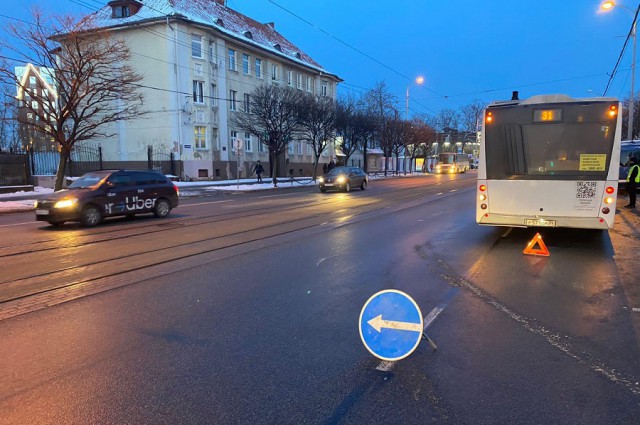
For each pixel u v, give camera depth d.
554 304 5.27
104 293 5.75
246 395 3.24
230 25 41.31
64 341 4.22
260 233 10.51
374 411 3.03
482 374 3.54
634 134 44.50
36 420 2.92
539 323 4.64
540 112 8.61
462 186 30.59
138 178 13.57
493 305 5.23
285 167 47.16
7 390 3.32
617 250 8.40
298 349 4.04
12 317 4.87
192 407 3.08
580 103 8.38
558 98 8.58
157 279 6.41
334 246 8.88
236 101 39.41
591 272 6.77
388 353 3.62
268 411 3.04
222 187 29.33
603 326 4.56
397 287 5.98
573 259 7.66
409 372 3.58
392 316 3.62
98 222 12.30
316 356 3.89
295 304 5.29
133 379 3.48
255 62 42.16
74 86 19.03
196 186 30.11
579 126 8.39
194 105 35.00
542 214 8.73
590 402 3.13
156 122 34.34
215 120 37.03
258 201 19.89
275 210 15.69
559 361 3.77
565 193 8.55
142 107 34.41
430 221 12.58
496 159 9.00
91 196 12.12
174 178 32.94
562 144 8.52
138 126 34.88
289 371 3.61
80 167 34.22
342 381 3.44
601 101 8.27
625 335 4.32
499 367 3.66
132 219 13.57
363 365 3.71
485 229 11.02
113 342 4.20
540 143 8.67
